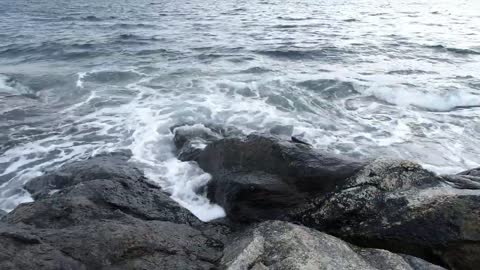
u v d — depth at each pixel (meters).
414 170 2.57
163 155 4.11
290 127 4.83
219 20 13.01
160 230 2.41
